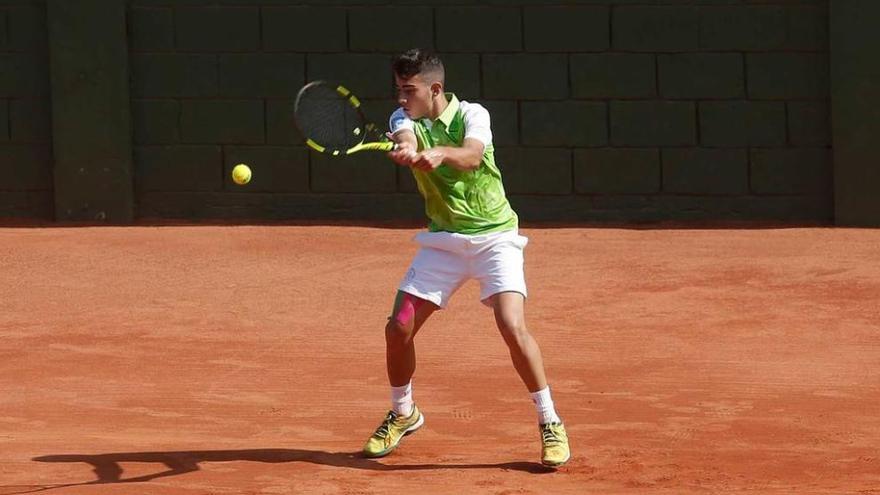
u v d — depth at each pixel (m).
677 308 33.09
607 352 28.95
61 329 31.53
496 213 19.66
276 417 23.89
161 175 50.28
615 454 20.89
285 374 27.31
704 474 19.59
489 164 19.44
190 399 25.27
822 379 26.44
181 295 35.28
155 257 40.81
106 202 50.12
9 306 34.16
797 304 33.28
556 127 49.06
